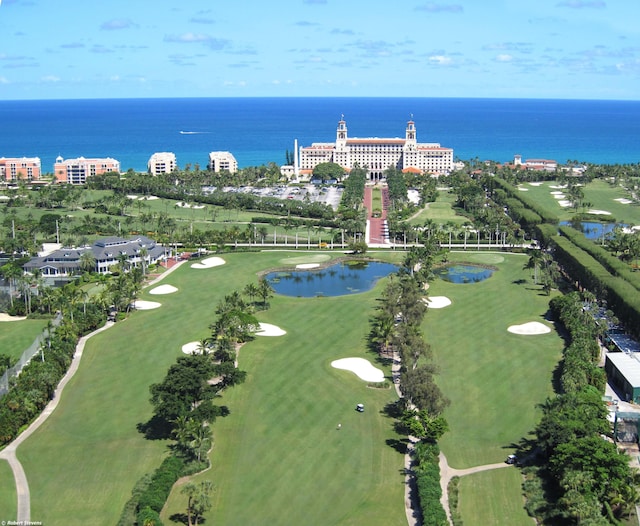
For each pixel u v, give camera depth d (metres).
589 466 171.38
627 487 166.00
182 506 171.50
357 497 176.00
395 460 193.50
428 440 195.25
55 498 175.38
